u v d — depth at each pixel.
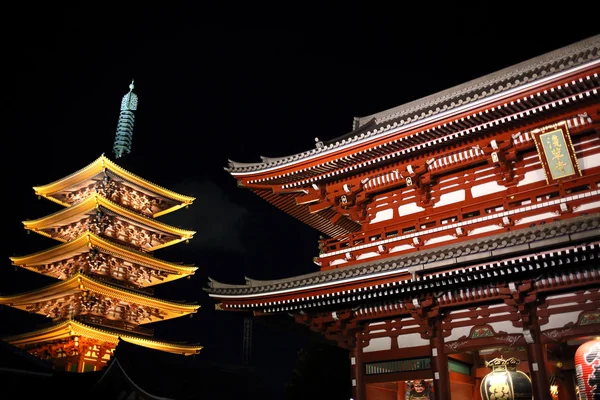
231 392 22.22
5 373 18.00
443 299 17.38
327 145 21.31
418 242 19.19
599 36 20.94
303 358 38.38
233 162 23.06
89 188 50.84
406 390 20.03
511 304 16.19
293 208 24.42
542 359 15.53
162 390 19.89
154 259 49.84
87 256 47.47
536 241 14.56
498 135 18.34
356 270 17.78
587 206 16.50
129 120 64.00
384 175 20.88
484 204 18.64
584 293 15.64
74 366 44.50
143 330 49.22
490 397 16.58
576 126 17.28
